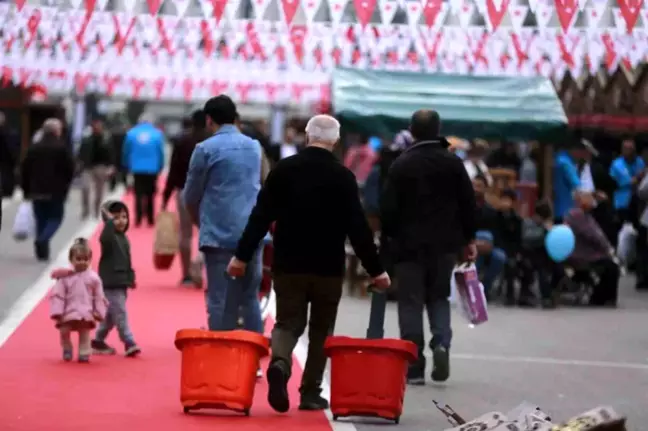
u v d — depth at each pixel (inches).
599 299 1699.1
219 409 900.6
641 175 2025.1
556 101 1809.8
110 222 1106.1
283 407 860.0
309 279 870.4
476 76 1857.8
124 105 4643.2
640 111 2176.4
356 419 885.2
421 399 979.3
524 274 1664.6
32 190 1857.8
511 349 1277.1
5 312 1353.3
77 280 1069.1
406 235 1003.9
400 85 1812.3
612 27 1204.5
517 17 1093.1
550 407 968.9
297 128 2549.2
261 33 1786.4
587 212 1713.8
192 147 1574.8
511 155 2162.9
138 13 1374.3
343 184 871.1
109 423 839.7
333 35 1505.9
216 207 978.1
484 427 717.9
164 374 1039.0
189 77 2381.9
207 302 995.9
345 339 869.2
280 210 874.8
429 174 1001.5
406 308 1010.1
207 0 1080.2
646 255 1898.4
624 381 1106.1
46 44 1546.5
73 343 1171.9
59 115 3380.9
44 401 912.3
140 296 1546.5
